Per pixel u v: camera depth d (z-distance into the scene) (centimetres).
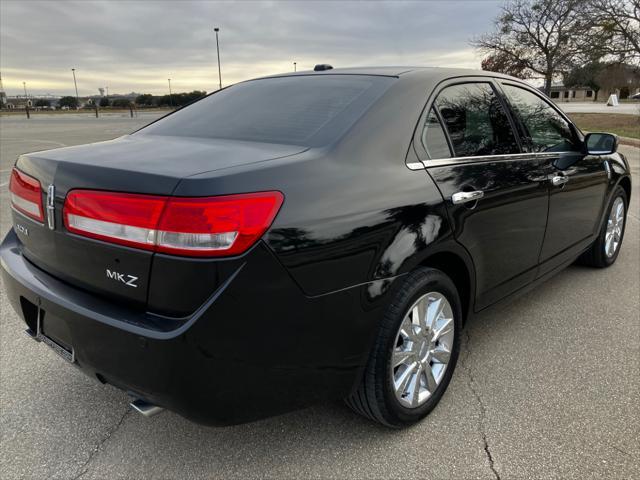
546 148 350
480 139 293
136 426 260
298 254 195
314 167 211
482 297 294
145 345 188
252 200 188
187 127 282
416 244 233
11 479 224
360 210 214
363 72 291
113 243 197
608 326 364
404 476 226
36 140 1845
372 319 222
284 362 201
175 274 184
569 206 370
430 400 262
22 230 248
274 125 253
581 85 3148
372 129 239
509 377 300
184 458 238
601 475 224
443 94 280
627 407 271
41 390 290
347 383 224
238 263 184
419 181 243
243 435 253
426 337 255
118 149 239
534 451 239
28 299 235
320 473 228
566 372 305
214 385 191
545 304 401
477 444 245
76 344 212
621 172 457
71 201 209
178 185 185
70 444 247
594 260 468
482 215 273
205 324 183
